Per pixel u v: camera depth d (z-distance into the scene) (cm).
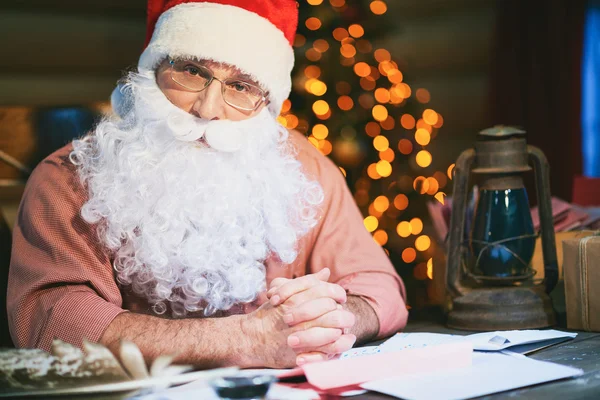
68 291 123
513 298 144
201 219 132
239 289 136
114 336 114
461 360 108
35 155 182
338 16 358
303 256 157
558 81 403
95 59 383
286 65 148
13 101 358
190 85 136
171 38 137
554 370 105
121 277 135
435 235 177
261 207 142
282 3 147
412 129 402
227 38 136
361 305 137
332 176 164
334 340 115
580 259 140
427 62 498
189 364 112
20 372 93
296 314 113
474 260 150
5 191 181
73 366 93
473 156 149
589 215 186
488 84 460
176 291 140
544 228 149
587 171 415
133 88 140
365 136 372
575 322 141
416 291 385
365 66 365
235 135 135
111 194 130
